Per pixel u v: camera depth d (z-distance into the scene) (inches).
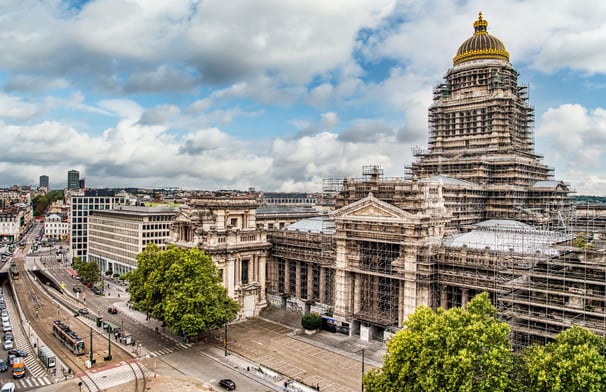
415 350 2508.6
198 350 3964.1
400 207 4082.2
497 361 2271.2
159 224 7362.2
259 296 5187.0
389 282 4205.2
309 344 4097.0
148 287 4197.8
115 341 4200.3
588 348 2204.7
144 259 4539.9
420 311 2726.4
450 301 3853.3
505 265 3368.6
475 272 3602.4
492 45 5689.0
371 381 2618.1
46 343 4153.5
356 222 4227.4
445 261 3737.7
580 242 2957.7
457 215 4616.1
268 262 5452.8
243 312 4972.9
